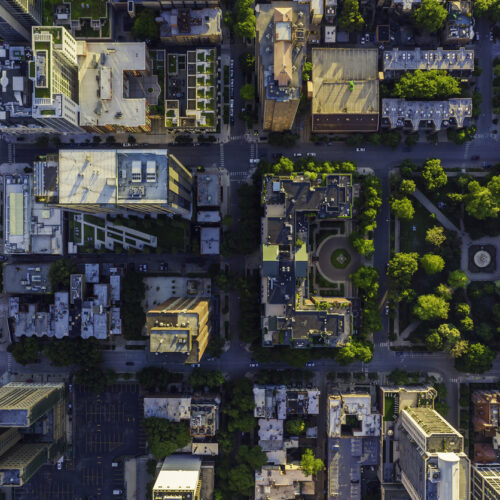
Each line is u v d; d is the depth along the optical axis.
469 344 179.62
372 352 183.25
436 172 174.62
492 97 181.75
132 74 172.88
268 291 162.75
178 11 169.75
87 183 142.75
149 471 183.50
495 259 183.62
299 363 174.00
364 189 176.25
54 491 188.25
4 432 167.25
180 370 186.38
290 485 177.50
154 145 182.62
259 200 175.38
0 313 185.62
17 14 159.38
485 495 162.75
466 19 174.75
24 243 177.12
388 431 177.38
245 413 177.88
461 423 184.25
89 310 177.38
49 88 147.00
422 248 183.25
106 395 187.12
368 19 180.62
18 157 182.62
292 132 181.12
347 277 183.38
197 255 184.00
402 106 175.25
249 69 176.25
